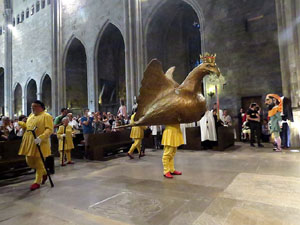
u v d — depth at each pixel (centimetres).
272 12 1138
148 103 460
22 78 2534
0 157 491
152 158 685
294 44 825
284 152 691
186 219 244
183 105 421
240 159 598
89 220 254
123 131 845
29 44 2473
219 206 277
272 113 741
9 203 324
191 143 833
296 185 351
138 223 240
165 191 346
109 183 409
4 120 674
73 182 430
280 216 244
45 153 411
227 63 1234
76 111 2158
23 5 2588
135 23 1545
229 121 1102
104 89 2038
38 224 249
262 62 1151
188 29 1748
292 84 827
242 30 1203
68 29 2077
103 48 2058
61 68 2108
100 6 1836
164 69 1709
